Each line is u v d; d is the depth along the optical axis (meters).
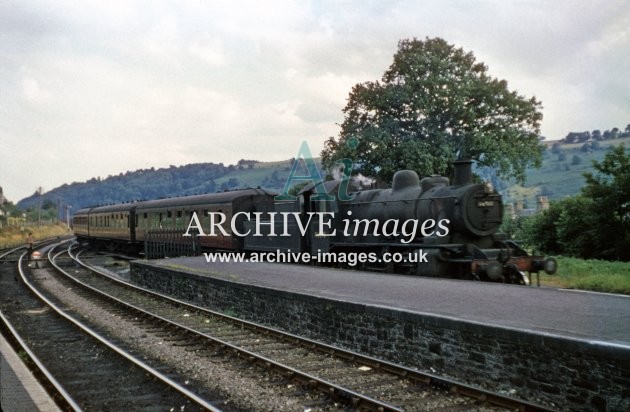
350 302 10.18
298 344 10.59
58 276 24.92
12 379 7.83
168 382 8.15
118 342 11.59
